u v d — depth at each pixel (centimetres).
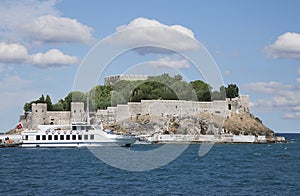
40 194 5475
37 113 18538
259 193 5584
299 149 15075
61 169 8044
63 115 18762
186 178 6875
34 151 12269
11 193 5541
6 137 16638
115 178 6838
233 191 5722
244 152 13238
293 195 5447
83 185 6147
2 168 8262
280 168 8400
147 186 6088
